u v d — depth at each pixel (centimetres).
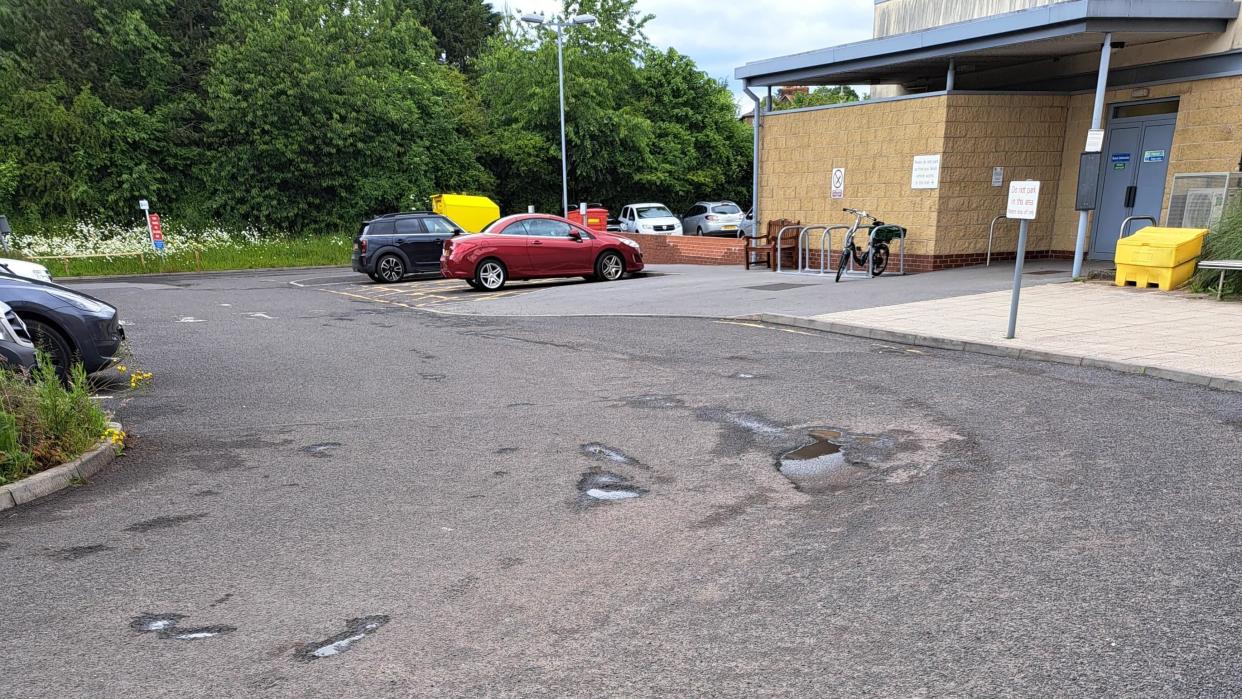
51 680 297
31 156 2969
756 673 288
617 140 3722
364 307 1532
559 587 362
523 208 3953
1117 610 321
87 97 2966
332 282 2125
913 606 332
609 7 3741
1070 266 1466
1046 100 1534
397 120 3400
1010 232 1574
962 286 1293
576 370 852
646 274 1908
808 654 300
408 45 4016
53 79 3066
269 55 3153
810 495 465
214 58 3203
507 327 1195
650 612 336
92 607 354
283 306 1576
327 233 3297
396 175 3416
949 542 391
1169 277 1136
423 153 3500
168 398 777
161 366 945
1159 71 1357
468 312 1396
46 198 2941
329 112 3297
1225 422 564
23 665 308
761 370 811
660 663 298
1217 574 347
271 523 448
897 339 931
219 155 3209
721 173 4409
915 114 1545
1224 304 1018
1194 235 1135
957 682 278
